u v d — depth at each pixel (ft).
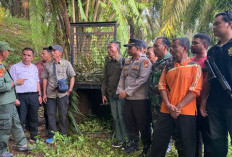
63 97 12.22
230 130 7.79
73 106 13.30
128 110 10.80
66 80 12.32
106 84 12.35
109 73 11.87
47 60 13.43
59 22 17.08
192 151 8.12
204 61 8.38
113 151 11.23
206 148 8.54
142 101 10.34
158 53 9.62
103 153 11.11
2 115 9.83
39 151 10.96
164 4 22.43
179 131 8.19
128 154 11.05
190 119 8.03
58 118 13.74
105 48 14.05
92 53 14.38
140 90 10.33
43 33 17.21
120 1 18.03
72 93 13.33
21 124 11.79
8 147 11.07
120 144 12.03
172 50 8.25
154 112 9.74
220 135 8.13
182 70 8.05
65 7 16.14
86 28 16.46
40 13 15.11
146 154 10.61
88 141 12.40
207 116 8.50
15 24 32.83
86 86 13.65
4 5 24.25
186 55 8.25
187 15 27.22
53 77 12.17
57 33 16.85
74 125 13.21
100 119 15.38
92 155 10.84
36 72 12.35
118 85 11.05
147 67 10.16
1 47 9.86
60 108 12.25
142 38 31.96
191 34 32.50
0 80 9.53
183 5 22.02
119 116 11.80
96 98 16.52
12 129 10.62
